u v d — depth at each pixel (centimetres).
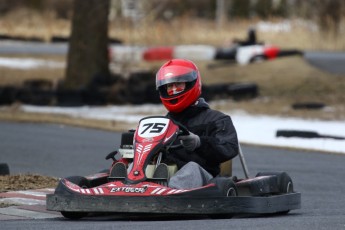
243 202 3020
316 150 5866
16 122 7325
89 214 3238
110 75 9638
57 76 10844
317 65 11081
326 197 4041
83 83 9538
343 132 6869
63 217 3184
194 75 3356
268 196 3266
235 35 16200
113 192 2986
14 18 17000
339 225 2778
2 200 3584
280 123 7488
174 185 3031
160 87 3381
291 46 14875
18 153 5522
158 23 16288
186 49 12838
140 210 2930
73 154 5522
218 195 2983
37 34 16362
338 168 5106
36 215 3238
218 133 3312
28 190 3900
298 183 4509
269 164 5228
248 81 10175
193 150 3200
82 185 3189
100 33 9594
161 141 3142
